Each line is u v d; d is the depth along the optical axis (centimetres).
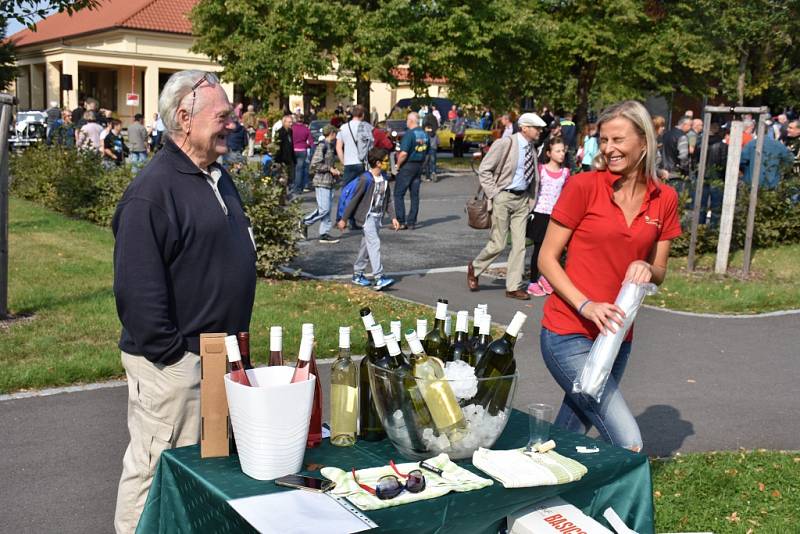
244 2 2622
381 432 309
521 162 980
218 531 255
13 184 1911
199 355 319
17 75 4631
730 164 1163
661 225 369
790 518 448
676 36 2770
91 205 1574
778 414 633
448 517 255
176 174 313
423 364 283
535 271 1029
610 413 360
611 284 366
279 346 295
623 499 300
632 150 355
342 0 2591
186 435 322
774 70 3172
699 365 763
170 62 4534
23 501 455
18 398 614
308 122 2869
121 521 331
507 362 304
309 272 1139
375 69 2495
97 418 581
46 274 1030
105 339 752
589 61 2823
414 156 1585
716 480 491
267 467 258
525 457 284
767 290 1073
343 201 1026
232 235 324
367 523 232
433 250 1359
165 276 310
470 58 2717
